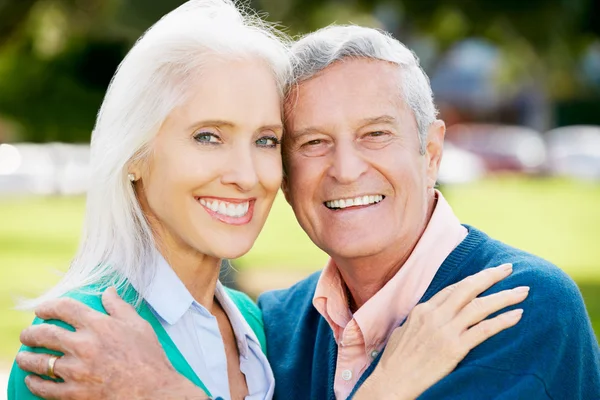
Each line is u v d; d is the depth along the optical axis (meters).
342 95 3.63
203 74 3.36
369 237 3.69
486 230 20.17
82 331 3.20
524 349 3.28
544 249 17.36
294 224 23.02
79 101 31.92
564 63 20.09
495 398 3.22
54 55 29.70
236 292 4.31
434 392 3.25
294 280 12.69
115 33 21.45
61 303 3.25
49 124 32.19
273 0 15.52
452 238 3.78
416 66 3.79
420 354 3.33
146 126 3.38
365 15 18.47
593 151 37.03
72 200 28.00
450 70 49.56
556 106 44.78
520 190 31.11
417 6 17.88
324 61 3.66
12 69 30.98
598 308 11.12
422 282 3.71
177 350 3.43
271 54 3.52
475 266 3.63
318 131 3.67
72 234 19.92
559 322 3.33
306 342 4.04
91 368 3.13
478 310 3.32
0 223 21.97
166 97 3.35
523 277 3.44
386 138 3.67
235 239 3.48
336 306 3.93
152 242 3.53
